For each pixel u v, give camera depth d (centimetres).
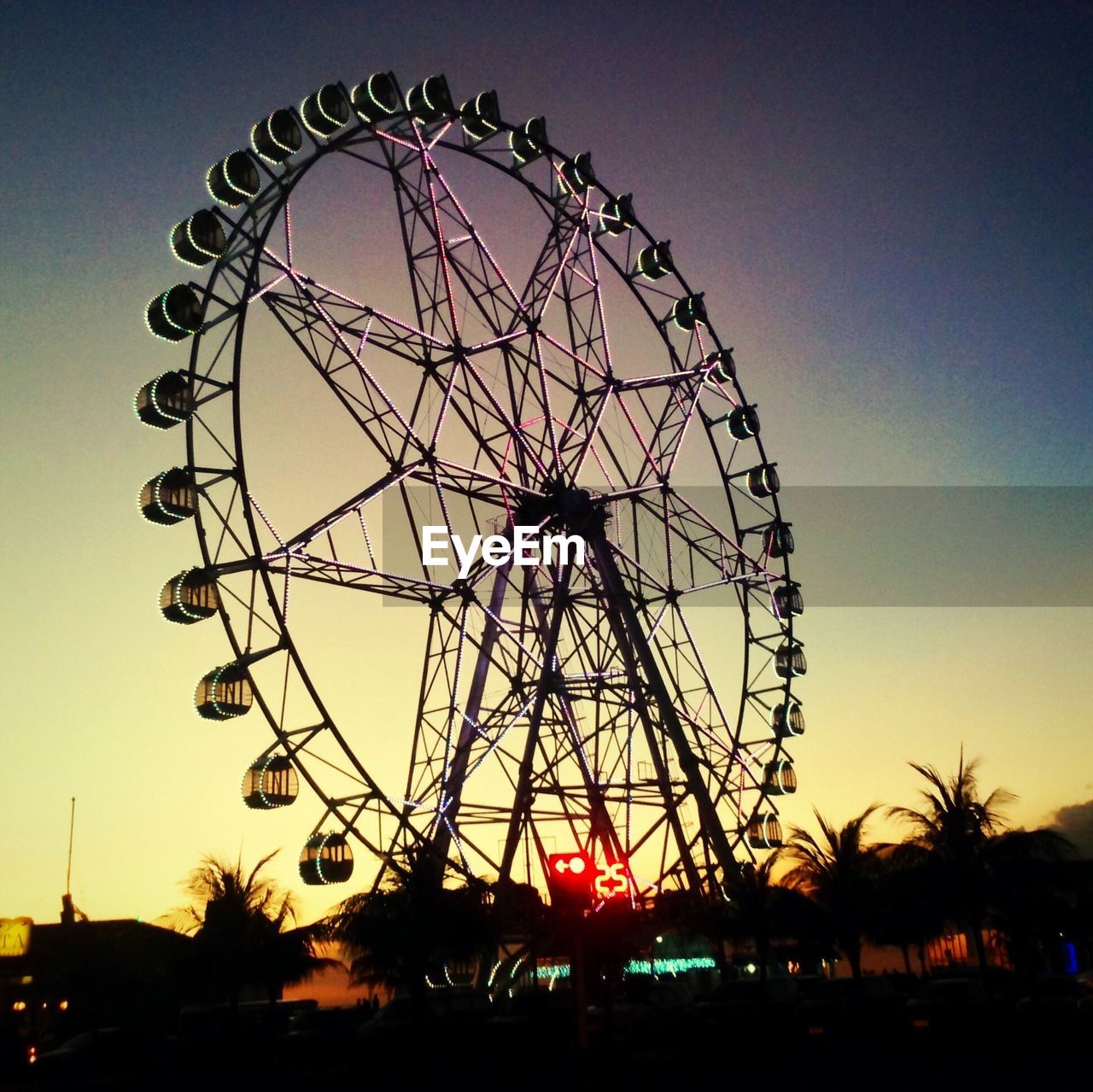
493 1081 2953
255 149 3994
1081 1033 3503
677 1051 3469
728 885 4434
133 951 5375
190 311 3703
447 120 4506
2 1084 3716
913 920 4819
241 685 3612
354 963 4016
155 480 3616
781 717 5038
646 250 5162
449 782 4022
